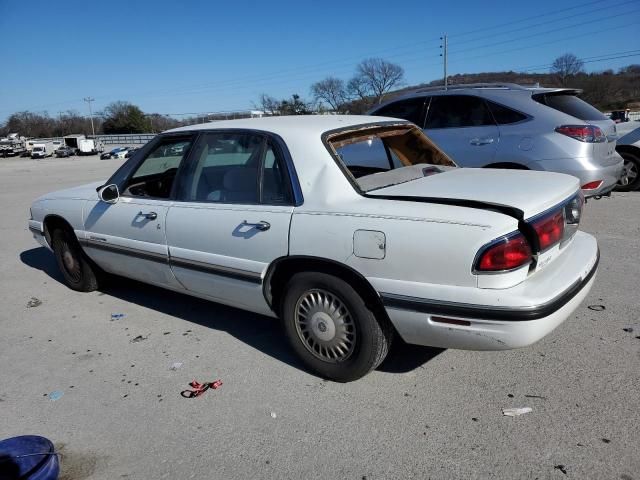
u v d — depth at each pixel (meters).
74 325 4.67
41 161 62.81
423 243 2.84
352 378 3.38
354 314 3.22
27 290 5.77
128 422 3.17
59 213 5.29
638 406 3.00
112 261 4.82
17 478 2.49
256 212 3.54
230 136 3.85
